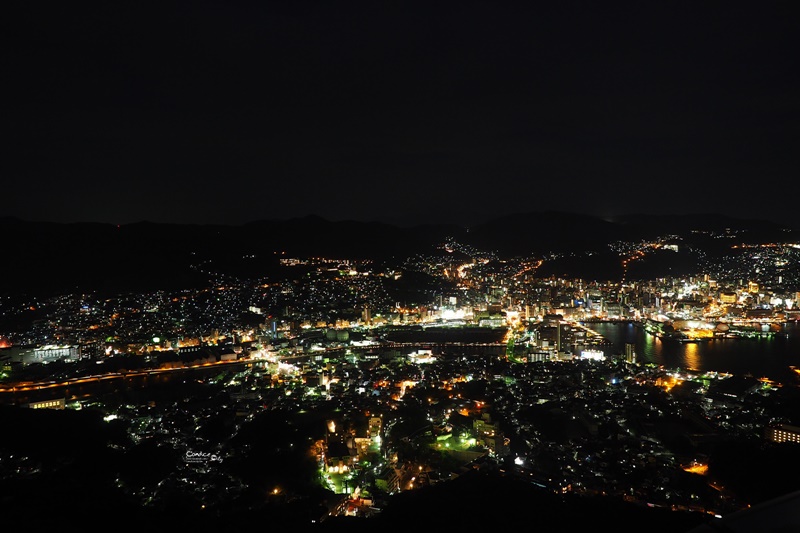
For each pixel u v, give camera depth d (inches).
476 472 1669.5
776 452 1923.0
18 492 1343.5
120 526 1262.3
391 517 1389.0
